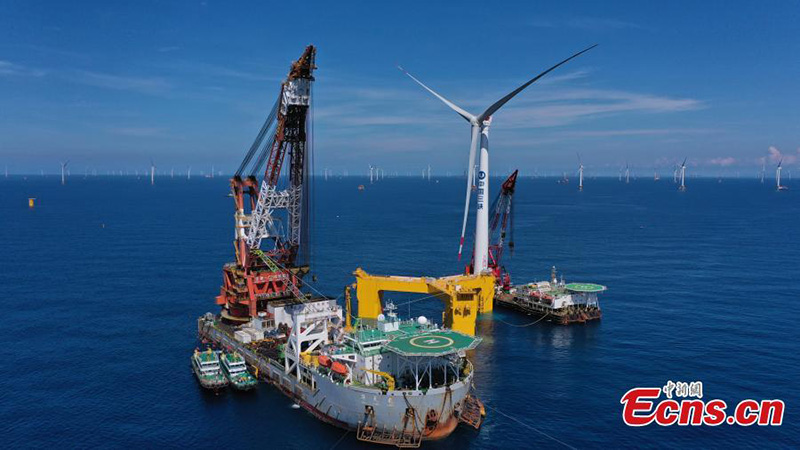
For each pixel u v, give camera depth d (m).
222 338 113.88
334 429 81.69
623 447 75.88
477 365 105.69
